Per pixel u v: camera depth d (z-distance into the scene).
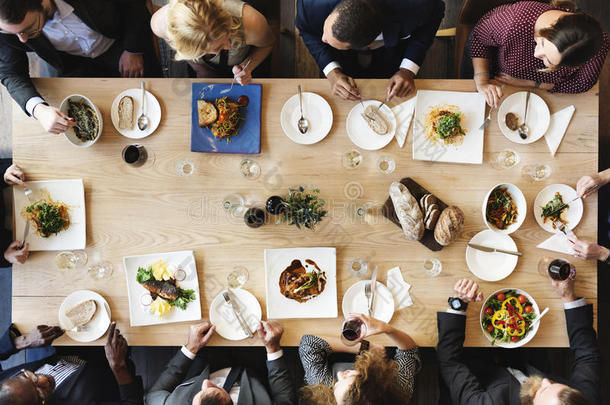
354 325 1.65
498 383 1.78
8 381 1.60
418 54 1.76
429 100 1.78
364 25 1.35
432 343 1.79
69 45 1.94
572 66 1.50
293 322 1.79
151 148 1.80
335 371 1.78
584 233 1.78
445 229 1.67
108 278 1.79
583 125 1.78
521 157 1.79
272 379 1.77
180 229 1.80
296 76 2.50
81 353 2.03
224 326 1.78
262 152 1.80
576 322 1.73
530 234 1.78
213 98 1.78
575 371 1.71
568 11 1.60
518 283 1.78
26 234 1.78
